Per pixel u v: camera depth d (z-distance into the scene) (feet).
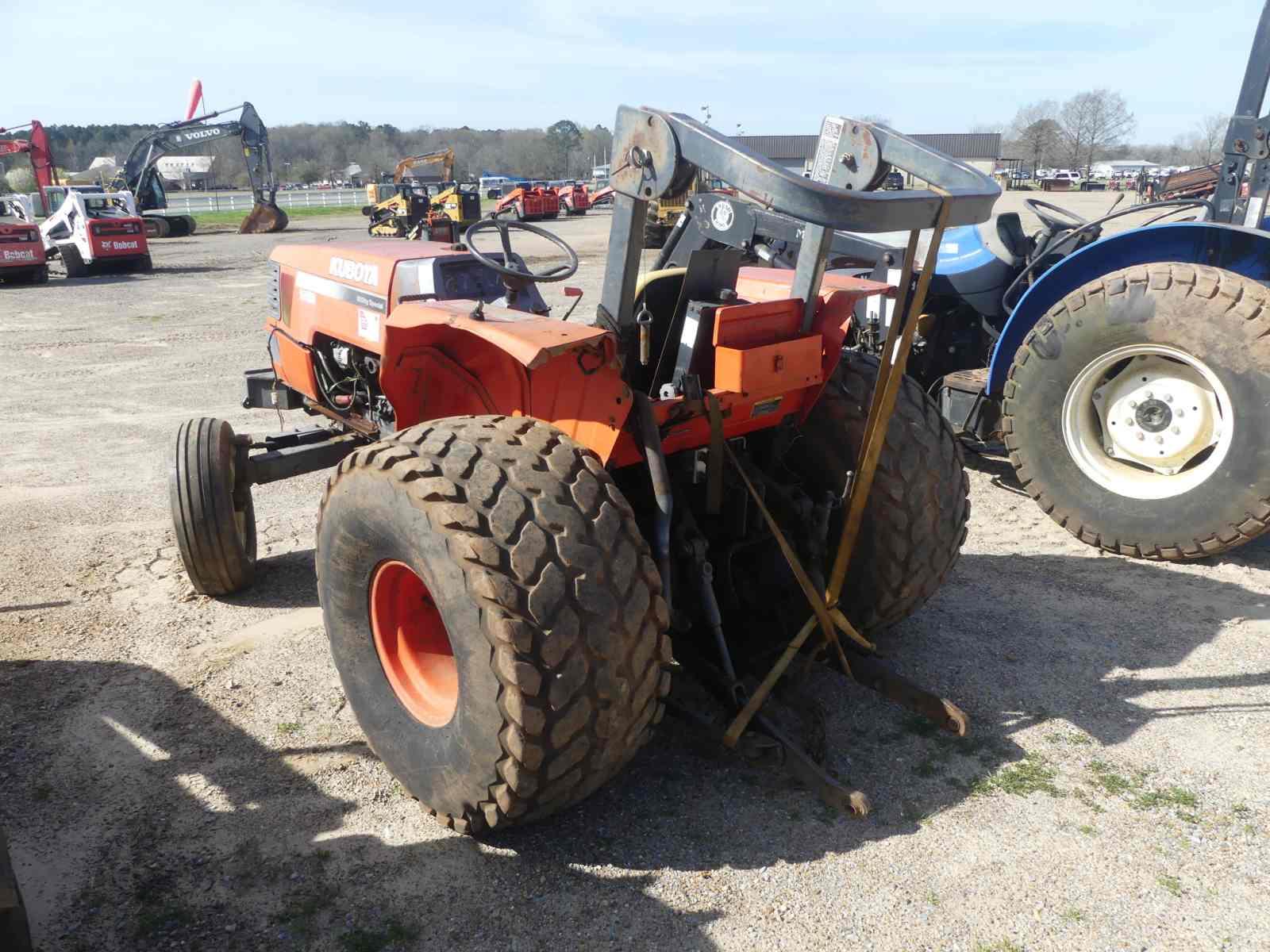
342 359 14.66
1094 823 8.68
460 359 9.55
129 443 23.06
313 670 11.88
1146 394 14.92
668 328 9.98
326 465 14.67
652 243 52.65
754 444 10.70
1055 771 9.46
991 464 20.15
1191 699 10.72
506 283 9.96
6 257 58.23
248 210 150.51
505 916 7.73
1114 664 11.57
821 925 7.55
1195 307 13.92
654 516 9.51
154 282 60.64
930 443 10.41
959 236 19.70
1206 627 12.51
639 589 7.64
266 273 64.44
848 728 10.28
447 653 9.07
